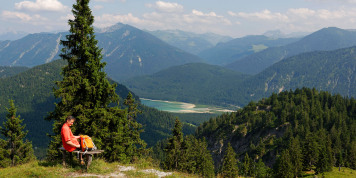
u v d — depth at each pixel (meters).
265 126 182.75
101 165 14.20
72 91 22.23
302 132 153.25
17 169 12.98
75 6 23.50
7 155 47.16
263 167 108.81
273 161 146.75
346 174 90.50
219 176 23.89
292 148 103.50
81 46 23.02
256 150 158.38
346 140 133.88
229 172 80.44
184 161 54.03
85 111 22.66
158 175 13.65
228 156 82.44
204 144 95.81
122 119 27.02
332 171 94.19
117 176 12.46
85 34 23.80
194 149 87.81
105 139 26.84
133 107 42.19
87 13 24.16
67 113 22.25
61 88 22.20
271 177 99.62
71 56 23.77
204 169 75.12
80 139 12.30
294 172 88.88
